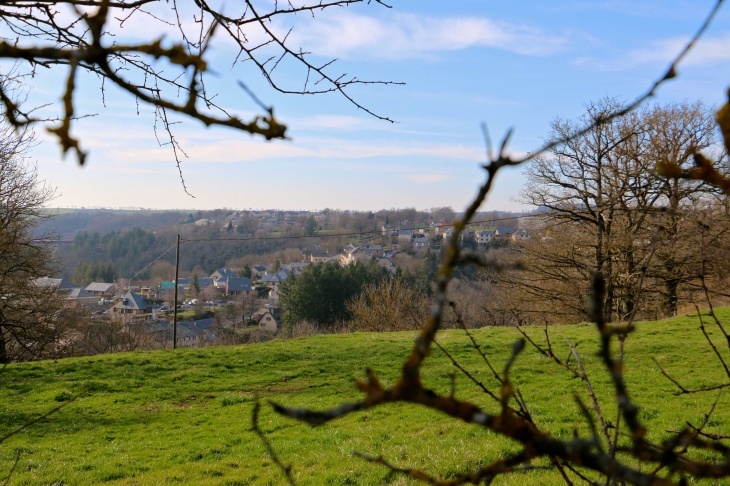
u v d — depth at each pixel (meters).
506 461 1.04
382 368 16.55
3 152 16.67
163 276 80.00
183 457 9.59
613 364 0.97
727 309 22.97
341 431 10.50
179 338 52.78
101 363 17.42
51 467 9.13
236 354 18.75
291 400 13.50
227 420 12.05
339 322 50.25
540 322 27.69
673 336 18.55
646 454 0.94
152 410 13.14
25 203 20.11
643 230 18.95
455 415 0.82
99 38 1.01
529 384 13.11
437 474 7.49
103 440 10.96
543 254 22.61
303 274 50.97
